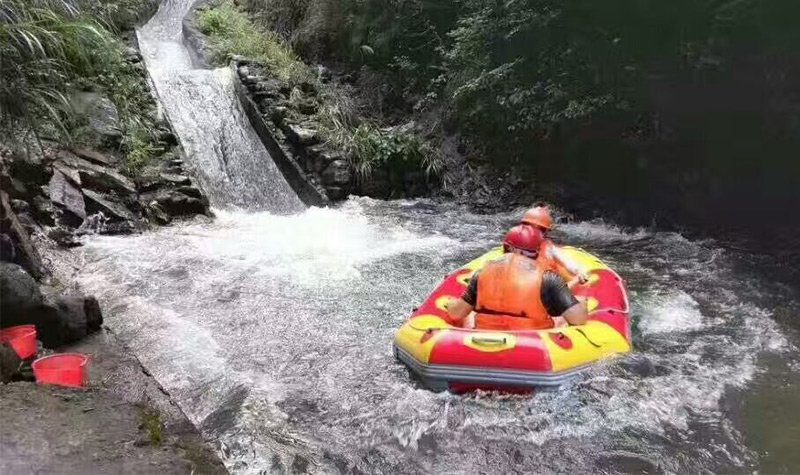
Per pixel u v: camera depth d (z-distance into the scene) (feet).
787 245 23.86
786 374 15.25
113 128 27.81
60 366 11.74
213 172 31.48
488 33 31.81
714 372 15.28
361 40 39.60
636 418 13.34
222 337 17.16
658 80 26.55
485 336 14.06
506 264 15.23
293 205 32.12
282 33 43.78
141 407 10.40
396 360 15.81
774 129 24.03
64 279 19.93
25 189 22.97
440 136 36.14
